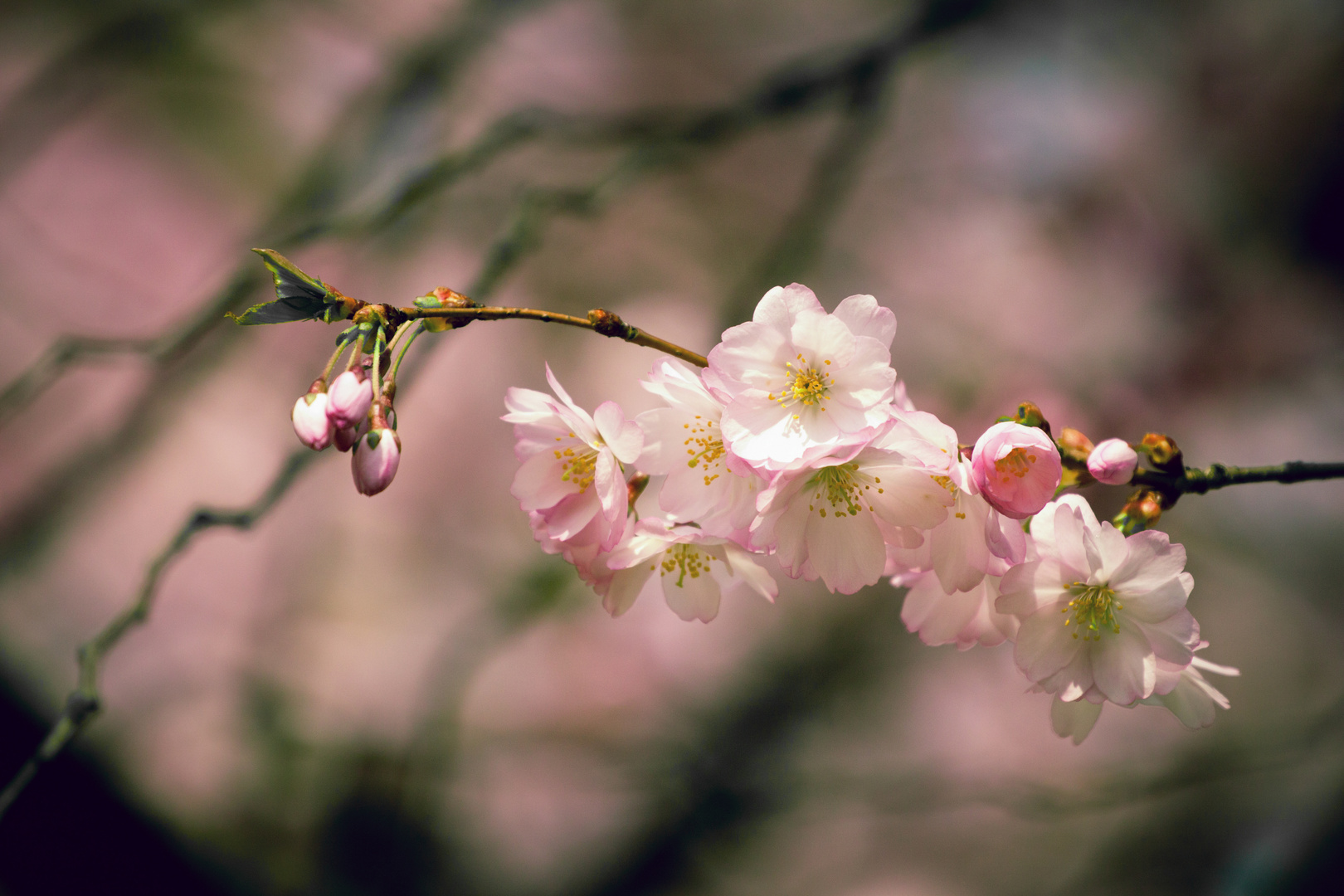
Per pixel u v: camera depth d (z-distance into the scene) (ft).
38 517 5.56
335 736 5.53
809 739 5.82
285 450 6.45
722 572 2.98
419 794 5.31
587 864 5.54
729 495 2.92
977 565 2.88
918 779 4.76
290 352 6.39
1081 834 5.73
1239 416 6.28
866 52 3.91
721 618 6.21
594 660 5.98
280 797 5.32
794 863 5.78
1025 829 5.87
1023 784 4.40
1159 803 5.58
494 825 5.59
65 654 5.62
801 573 2.88
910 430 2.87
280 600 6.16
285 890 5.01
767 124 4.19
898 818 5.95
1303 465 2.93
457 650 4.79
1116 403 6.32
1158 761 5.58
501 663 5.91
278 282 2.82
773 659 6.11
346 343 2.83
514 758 5.63
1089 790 4.26
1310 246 6.40
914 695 6.02
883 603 6.23
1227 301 6.47
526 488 2.93
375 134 4.93
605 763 5.50
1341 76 6.30
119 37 5.25
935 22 3.92
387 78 5.04
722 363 2.89
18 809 4.17
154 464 6.22
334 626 6.13
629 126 3.81
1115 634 2.88
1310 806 4.03
